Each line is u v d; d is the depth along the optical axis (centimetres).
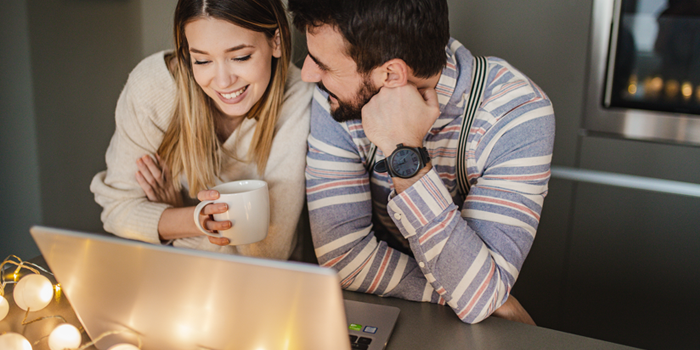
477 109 100
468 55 101
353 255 98
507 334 78
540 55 161
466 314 82
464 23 167
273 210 116
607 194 161
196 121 115
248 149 118
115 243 55
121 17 171
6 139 180
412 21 85
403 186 89
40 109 174
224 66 102
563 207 168
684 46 144
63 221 186
